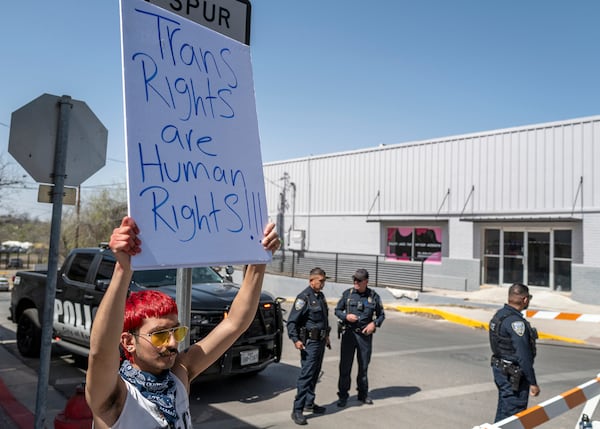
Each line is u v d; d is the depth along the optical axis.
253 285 2.11
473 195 19.08
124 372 1.80
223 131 1.93
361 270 6.38
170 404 1.78
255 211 1.96
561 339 11.73
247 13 2.80
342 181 24.05
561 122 16.81
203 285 7.08
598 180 15.93
